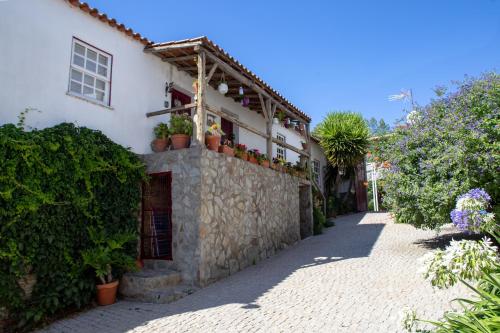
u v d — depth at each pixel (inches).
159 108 324.8
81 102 260.8
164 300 220.4
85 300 217.9
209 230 263.1
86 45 269.3
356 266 277.6
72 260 221.5
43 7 242.4
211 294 230.8
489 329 81.0
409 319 95.7
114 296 229.0
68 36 256.7
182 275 256.5
